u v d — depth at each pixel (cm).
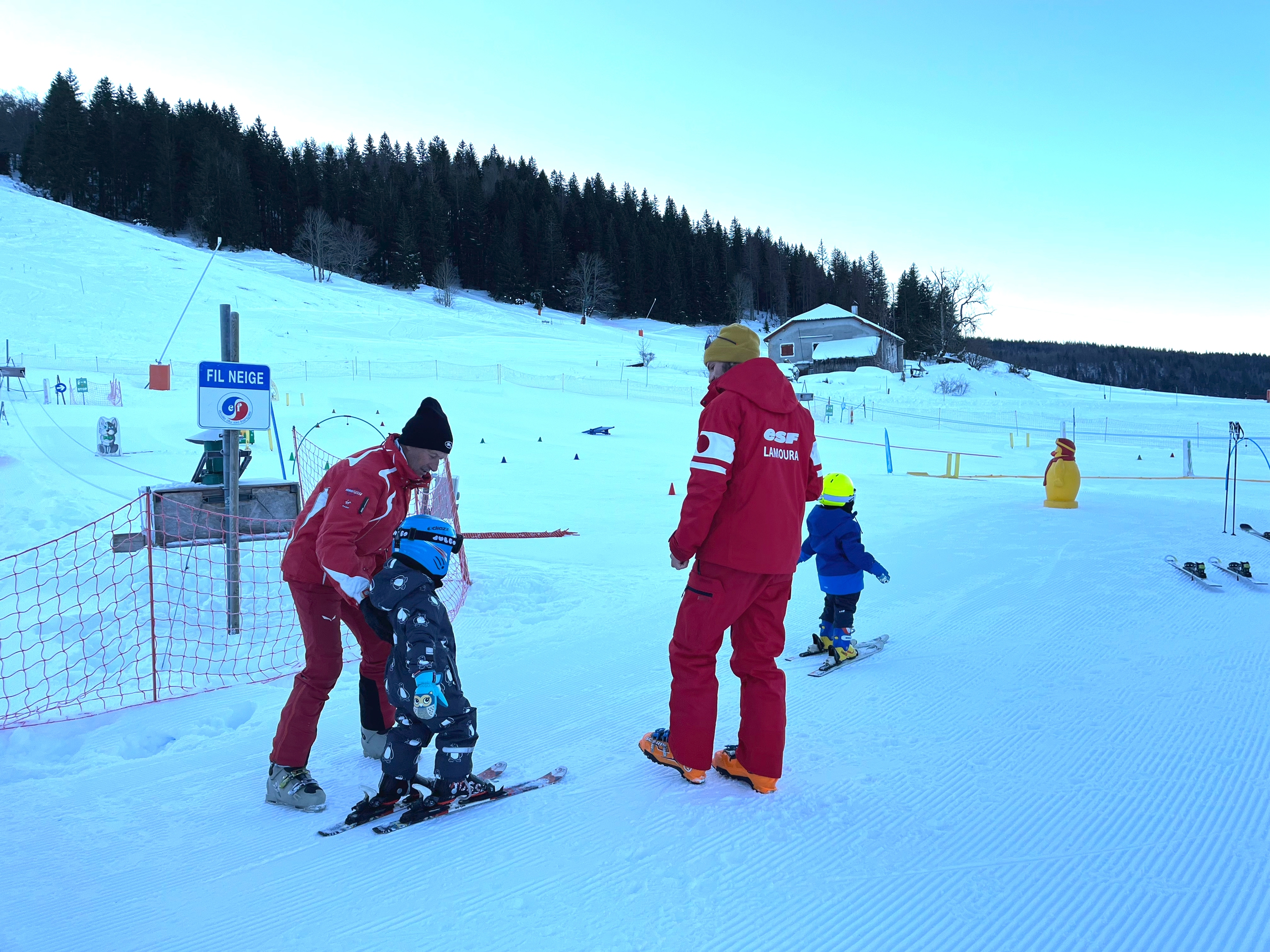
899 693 428
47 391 2653
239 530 821
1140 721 373
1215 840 265
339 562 304
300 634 625
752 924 225
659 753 339
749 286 12506
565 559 885
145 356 4166
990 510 1122
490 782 329
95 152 10044
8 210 6875
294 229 10350
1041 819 283
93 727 433
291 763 325
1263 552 786
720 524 309
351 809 318
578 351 6169
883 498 1451
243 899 249
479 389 3706
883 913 229
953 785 314
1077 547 825
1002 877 247
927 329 8400
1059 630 537
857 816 291
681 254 11906
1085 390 6656
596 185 13112
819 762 342
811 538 499
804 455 325
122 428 1955
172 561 770
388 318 6706
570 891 247
